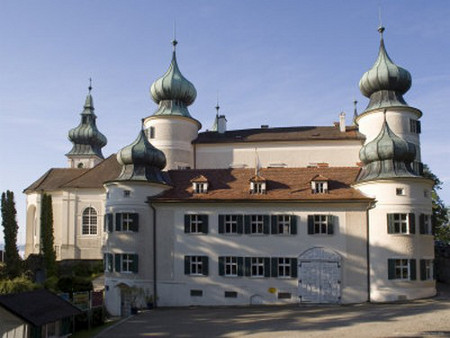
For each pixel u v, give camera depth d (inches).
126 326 1238.3
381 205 1546.5
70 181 2534.5
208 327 1178.6
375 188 1562.5
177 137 2276.1
